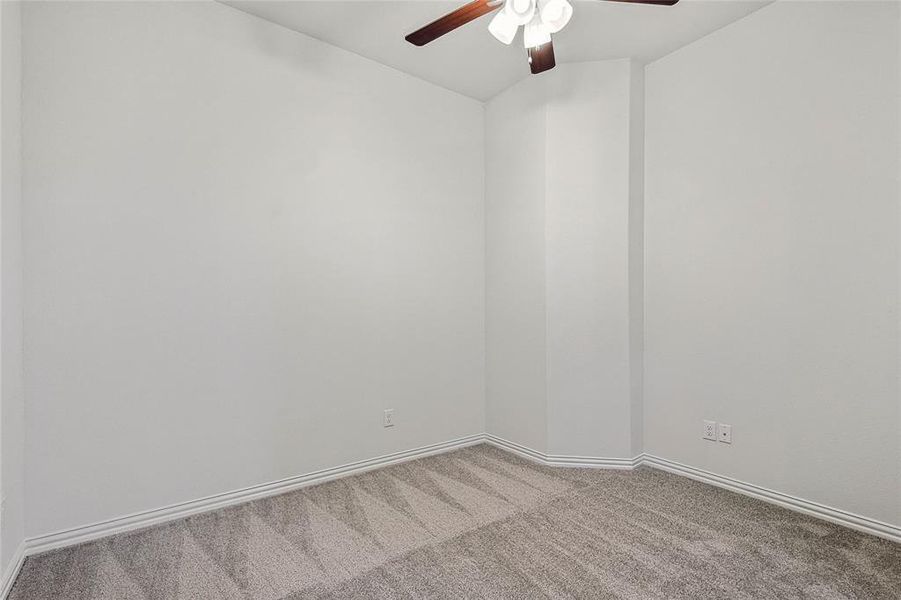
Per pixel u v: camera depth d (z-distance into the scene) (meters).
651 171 2.99
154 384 2.27
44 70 2.00
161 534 2.17
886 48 2.04
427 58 2.99
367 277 3.00
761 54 2.45
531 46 2.16
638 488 2.66
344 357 2.90
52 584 1.80
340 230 2.88
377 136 3.04
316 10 2.52
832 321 2.21
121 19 2.18
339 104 2.88
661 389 2.95
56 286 2.03
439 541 2.10
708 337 2.71
